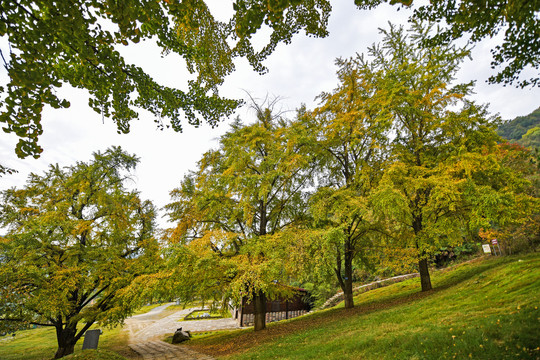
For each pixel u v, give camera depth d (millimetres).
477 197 10898
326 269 11023
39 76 2561
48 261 12695
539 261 9477
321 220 14250
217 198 13258
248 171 14188
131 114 3781
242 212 13594
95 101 3461
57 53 3031
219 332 20422
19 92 2619
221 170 15250
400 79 14273
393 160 14125
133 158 16266
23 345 20375
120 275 14016
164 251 10789
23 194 14344
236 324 26484
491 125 13836
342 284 15672
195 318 33094
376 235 15828
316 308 27125
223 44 4090
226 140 14125
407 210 11234
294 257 11008
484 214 11148
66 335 13359
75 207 15258
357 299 21531
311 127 15336
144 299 11750
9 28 2494
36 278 11297
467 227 13492
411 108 13234
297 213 15852
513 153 17406
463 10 3340
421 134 15359
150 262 14055
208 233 12320
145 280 11453
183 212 14008
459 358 4566
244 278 10531
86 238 15000
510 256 16891
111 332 25047
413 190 13508
